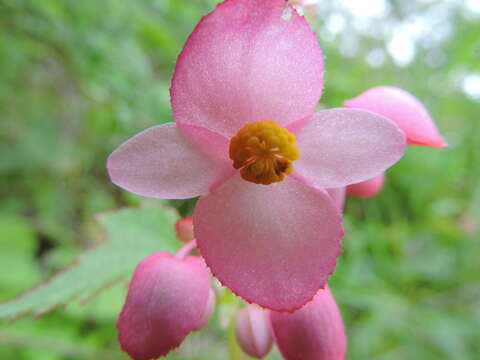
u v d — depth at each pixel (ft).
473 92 0.55
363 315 0.39
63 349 0.30
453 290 0.43
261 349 0.17
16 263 0.37
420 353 0.36
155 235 0.24
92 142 0.48
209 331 0.36
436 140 0.15
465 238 0.46
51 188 0.47
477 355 0.37
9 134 0.49
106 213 0.24
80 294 0.21
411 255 0.48
